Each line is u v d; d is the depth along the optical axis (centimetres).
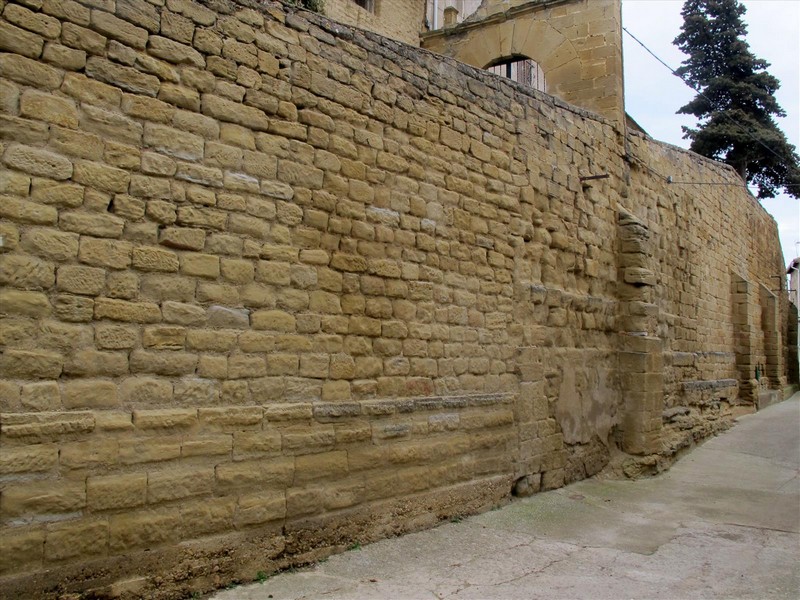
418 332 704
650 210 1286
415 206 711
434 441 713
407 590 529
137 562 462
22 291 426
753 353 1950
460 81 793
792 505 922
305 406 577
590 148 1062
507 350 834
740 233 1947
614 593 553
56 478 429
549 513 803
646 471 1076
